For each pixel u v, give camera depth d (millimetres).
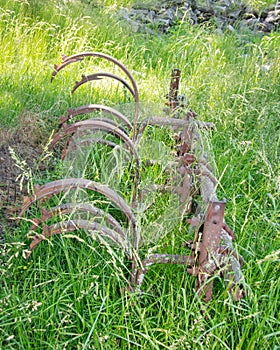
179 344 2611
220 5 9898
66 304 2666
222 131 4797
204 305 2857
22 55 5785
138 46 7277
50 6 7305
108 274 3000
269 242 3512
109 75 4027
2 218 3369
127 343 2646
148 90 5812
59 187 2691
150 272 3068
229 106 5238
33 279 2891
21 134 4547
